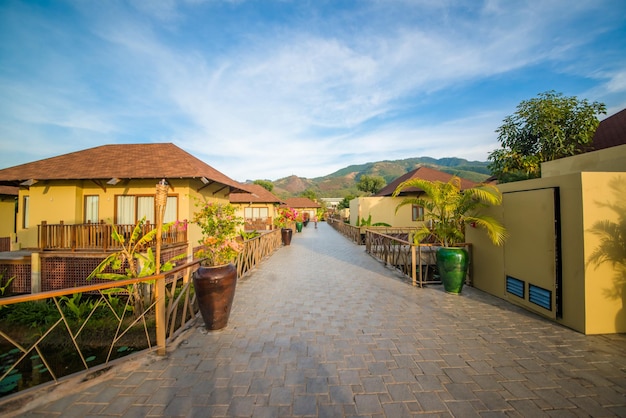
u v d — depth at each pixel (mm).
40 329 5305
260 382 2582
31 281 7438
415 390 2455
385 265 8523
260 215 22031
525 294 4566
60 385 2504
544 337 3521
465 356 3047
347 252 11422
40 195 9016
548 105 8258
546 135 8227
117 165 9117
